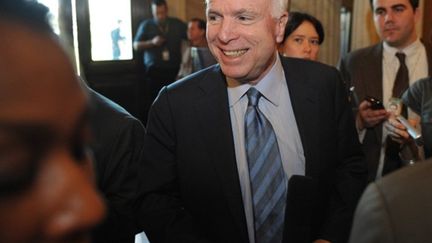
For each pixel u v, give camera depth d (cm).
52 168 23
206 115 115
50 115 22
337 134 125
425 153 150
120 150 116
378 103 166
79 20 440
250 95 115
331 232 117
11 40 21
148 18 517
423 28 293
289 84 120
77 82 24
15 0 23
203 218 117
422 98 159
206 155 114
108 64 478
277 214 111
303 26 184
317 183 115
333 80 124
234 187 112
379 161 175
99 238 113
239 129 115
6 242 22
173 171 120
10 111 21
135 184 118
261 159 112
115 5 466
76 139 25
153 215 116
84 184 24
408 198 56
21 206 22
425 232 54
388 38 187
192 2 582
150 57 515
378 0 189
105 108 119
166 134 118
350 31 387
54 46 23
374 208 57
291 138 115
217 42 109
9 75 21
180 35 520
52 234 22
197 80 122
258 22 105
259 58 108
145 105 523
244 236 112
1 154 21
